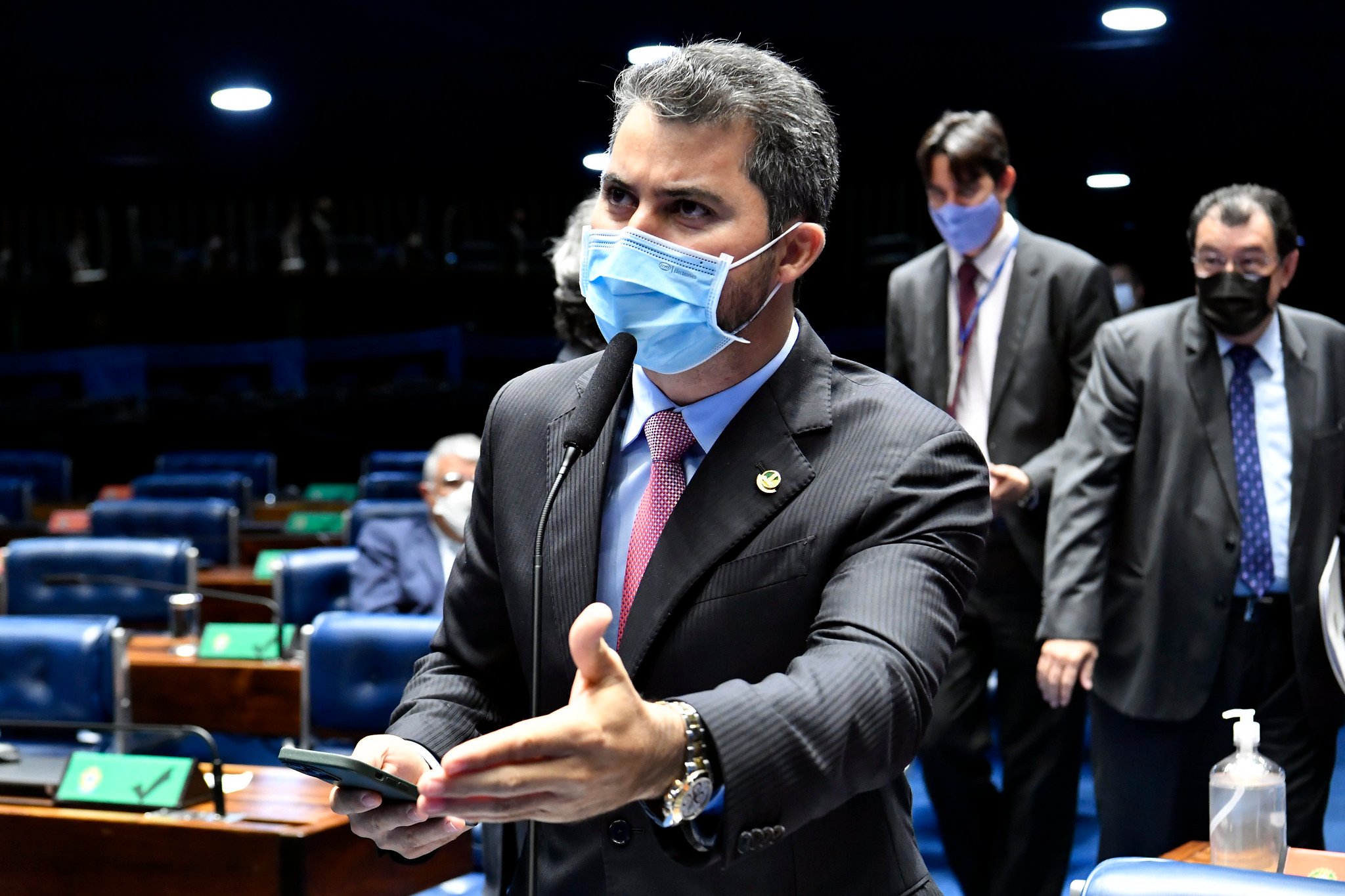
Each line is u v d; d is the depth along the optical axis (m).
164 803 2.79
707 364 1.23
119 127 9.88
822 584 1.16
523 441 1.32
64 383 13.15
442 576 4.63
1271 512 2.99
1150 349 3.11
